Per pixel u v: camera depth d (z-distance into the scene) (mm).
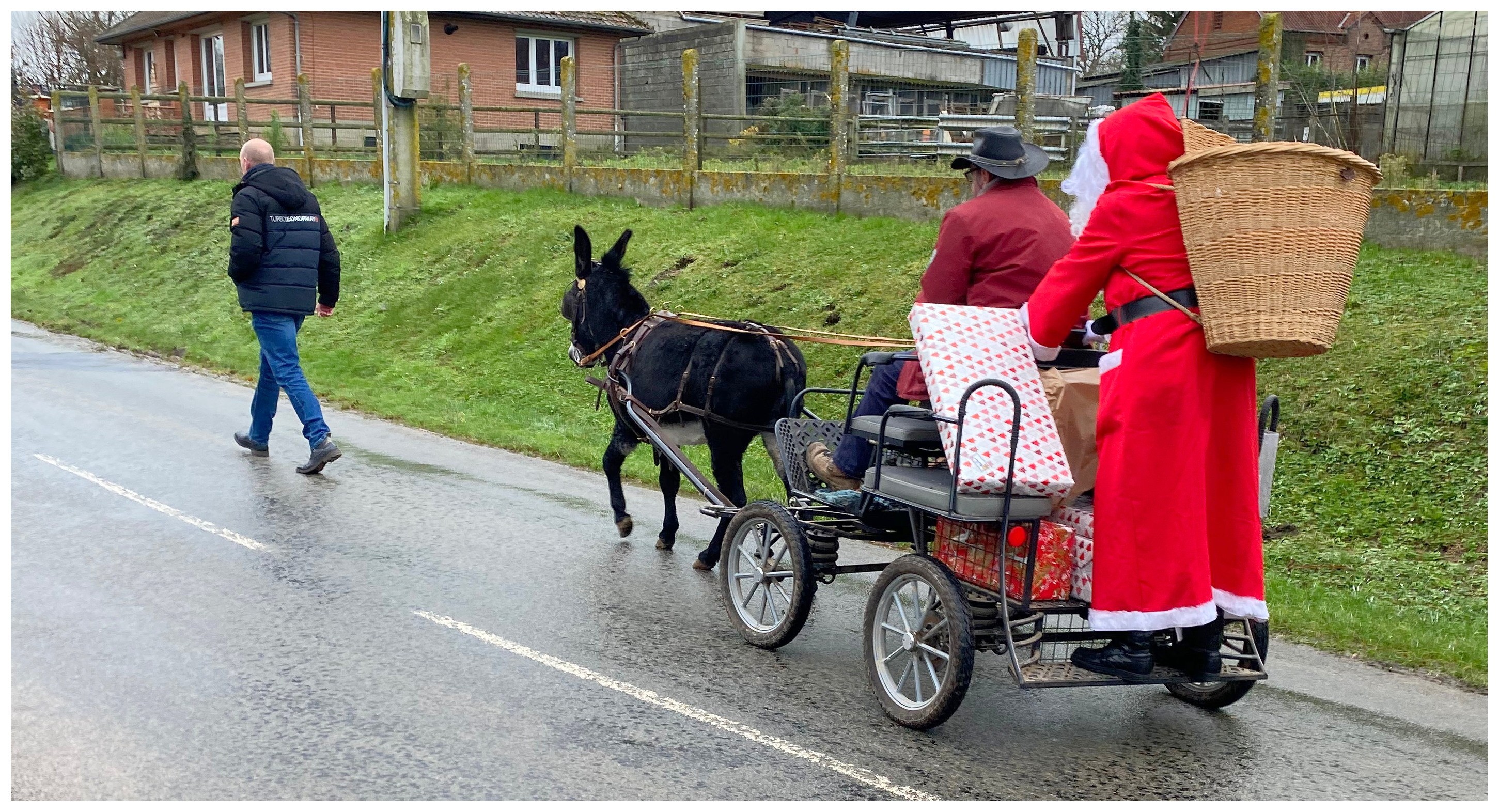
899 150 16484
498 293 15031
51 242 23141
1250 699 5441
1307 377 8930
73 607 6020
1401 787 4516
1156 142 4547
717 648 5867
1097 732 5023
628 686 5289
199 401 12188
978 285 5348
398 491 8883
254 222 8969
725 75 25500
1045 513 4656
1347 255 4215
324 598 6324
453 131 22328
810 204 14555
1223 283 4246
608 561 7316
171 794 4121
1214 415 4547
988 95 25938
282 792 4164
